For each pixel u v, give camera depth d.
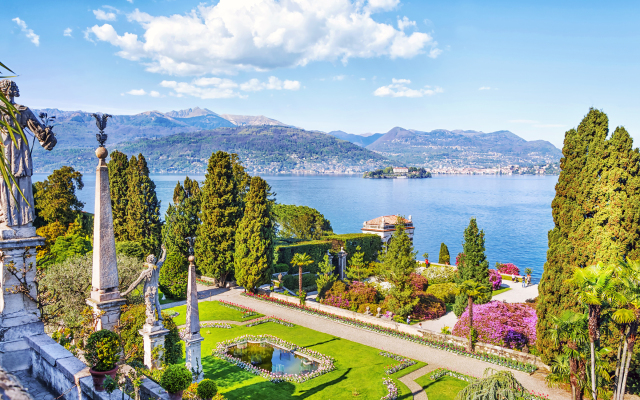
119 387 11.76
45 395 12.16
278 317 44.12
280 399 25.41
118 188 62.78
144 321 23.94
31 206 13.86
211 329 39.47
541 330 29.55
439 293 51.78
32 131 13.73
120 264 32.06
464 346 35.00
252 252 52.06
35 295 14.02
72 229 57.81
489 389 19.23
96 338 11.43
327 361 31.27
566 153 29.94
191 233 60.25
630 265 19.52
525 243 127.50
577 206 28.53
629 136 26.83
